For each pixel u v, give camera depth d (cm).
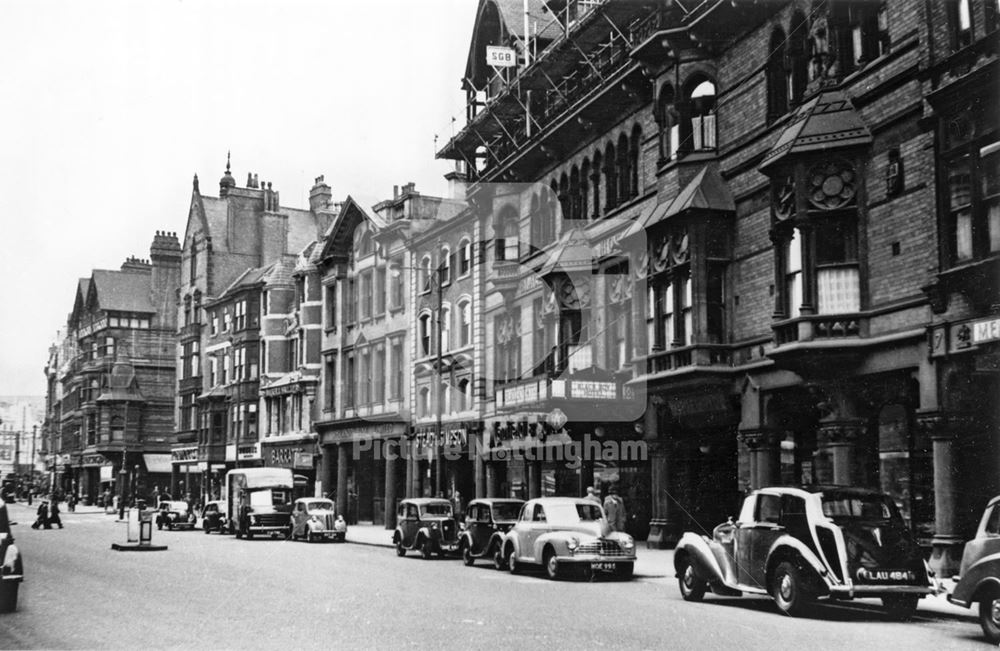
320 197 7781
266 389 6319
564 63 3456
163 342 9088
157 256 9194
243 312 6706
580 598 1725
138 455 8812
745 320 2517
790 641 1212
